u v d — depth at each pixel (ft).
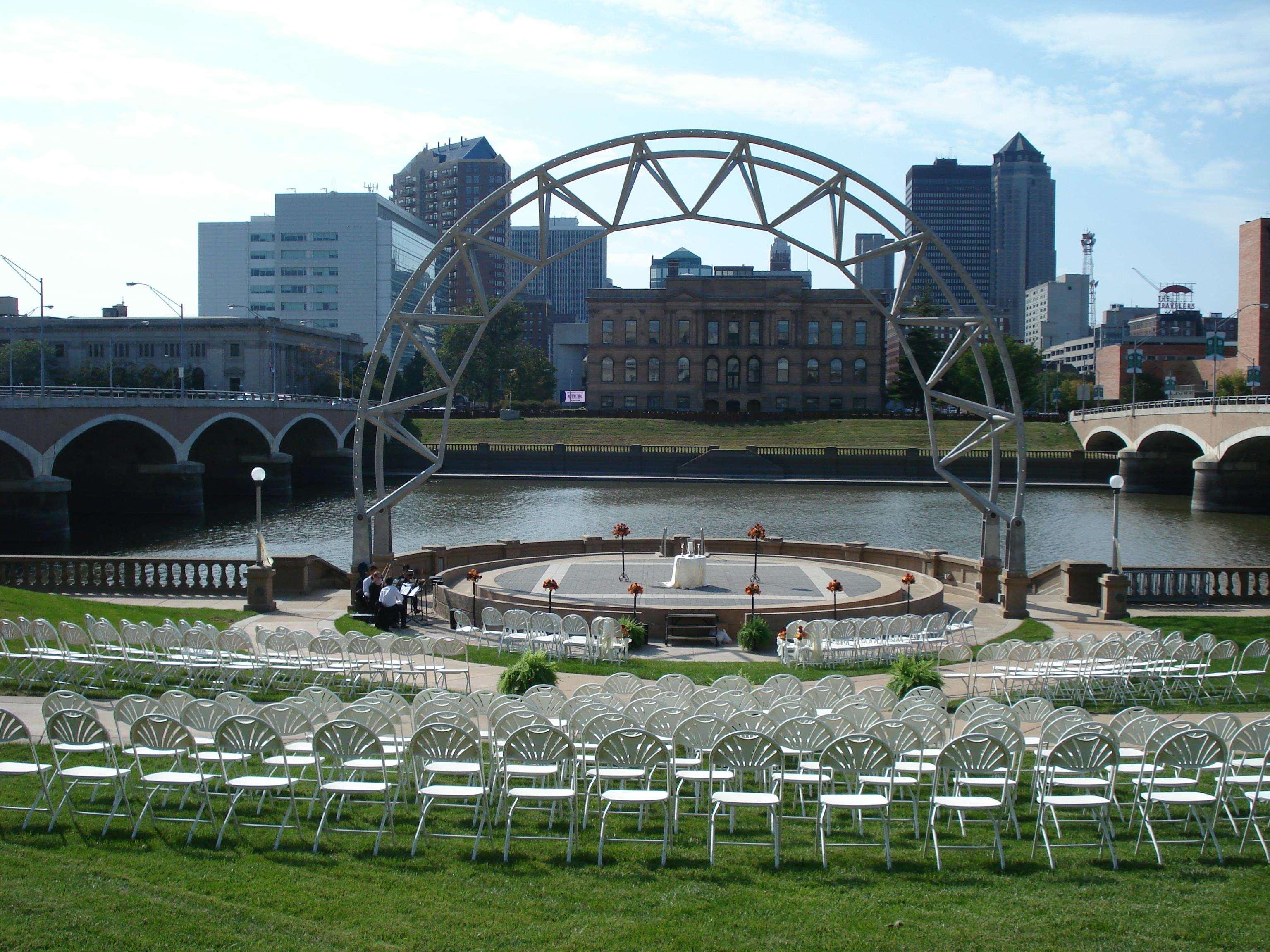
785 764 45.70
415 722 44.04
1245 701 63.93
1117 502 97.35
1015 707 45.75
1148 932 27.63
